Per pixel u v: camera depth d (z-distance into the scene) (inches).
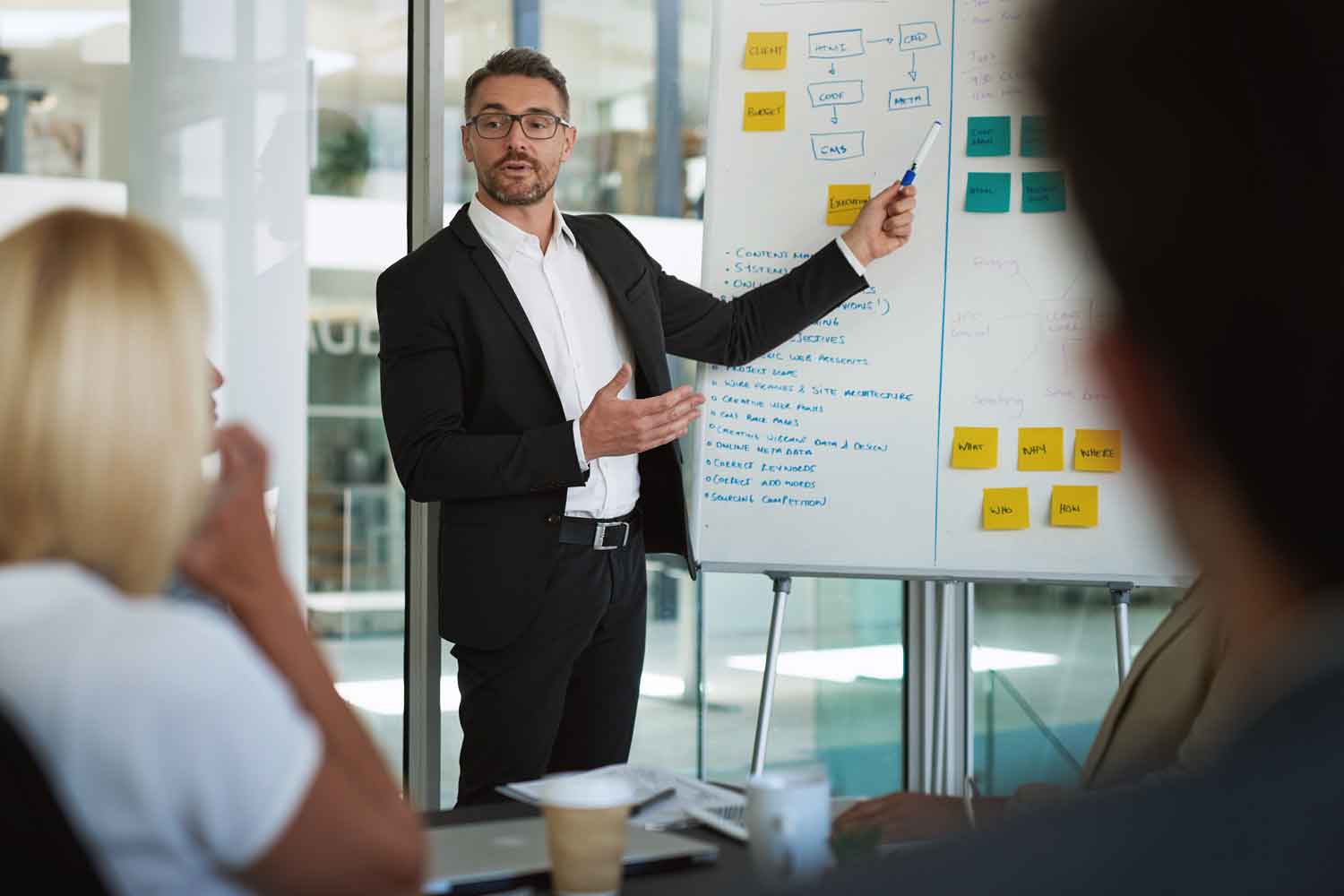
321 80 121.2
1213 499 12.8
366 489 124.3
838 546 111.3
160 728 31.7
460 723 117.3
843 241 109.7
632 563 111.7
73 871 30.1
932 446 110.8
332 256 122.4
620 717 112.9
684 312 112.0
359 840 33.7
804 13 114.2
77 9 112.6
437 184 123.6
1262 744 11.1
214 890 33.6
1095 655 138.4
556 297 110.7
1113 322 13.0
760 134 114.3
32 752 30.6
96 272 35.5
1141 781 12.1
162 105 115.6
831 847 46.2
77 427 34.7
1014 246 110.0
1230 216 12.0
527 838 53.2
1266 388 12.2
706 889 47.4
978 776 142.2
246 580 43.7
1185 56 12.1
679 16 130.8
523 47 125.6
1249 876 10.6
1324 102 11.5
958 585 141.2
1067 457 108.8
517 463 101.7
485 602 105.8
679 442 124.9
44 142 111.9
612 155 129.3
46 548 35.3
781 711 136.9
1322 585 12.3
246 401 119.7
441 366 106.3
